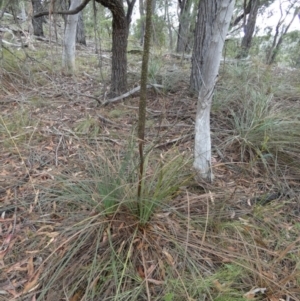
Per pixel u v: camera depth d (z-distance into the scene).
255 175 2.35
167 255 1.56
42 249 1.56
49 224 1.82
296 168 2.38
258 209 1.95
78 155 2.49
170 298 1.30
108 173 1.86
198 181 2.13
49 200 1.97
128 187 1.70
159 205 1.68
